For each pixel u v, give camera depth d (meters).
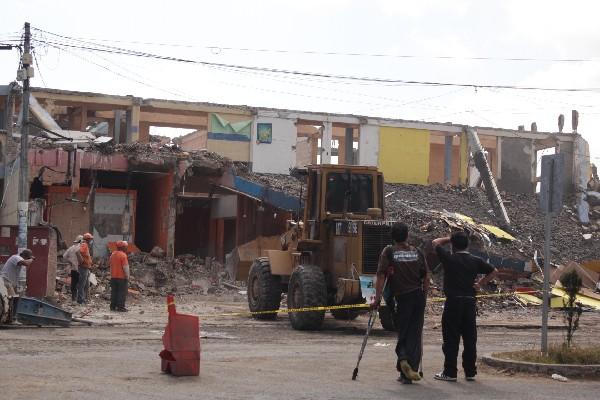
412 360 19.50
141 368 21.09
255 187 65.56
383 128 92.50
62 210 64.50
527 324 42.16
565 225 86.69
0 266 45.22
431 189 90.25
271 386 18.61
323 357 24.83
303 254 37.16
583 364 21.58
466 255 20.33
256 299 39.69
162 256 64.00
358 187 36.62
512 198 94.81
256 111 87.31
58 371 20.20
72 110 88.56
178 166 65.88
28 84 46.88
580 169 99.50
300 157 104.69
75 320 34.84
